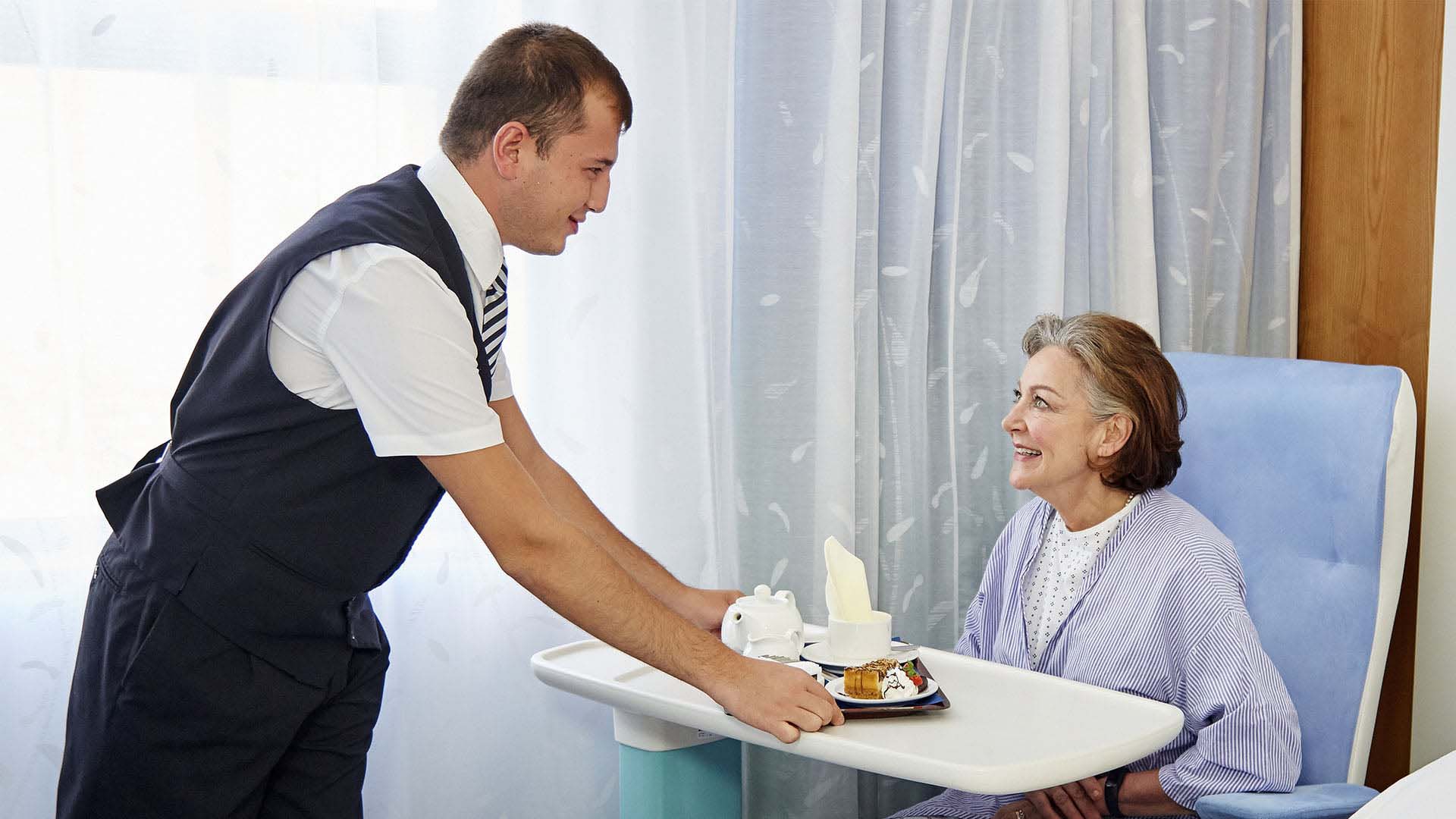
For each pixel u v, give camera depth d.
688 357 1.81
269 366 1.15
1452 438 1.97
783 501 1.92
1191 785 1.37
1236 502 1.69
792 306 1.89
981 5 2.03
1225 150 2.25
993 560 1.70
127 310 1.53
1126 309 2.18
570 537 1.19
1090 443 1.49
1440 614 1.98
